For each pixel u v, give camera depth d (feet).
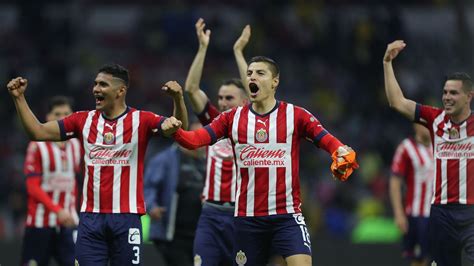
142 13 242.99
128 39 236.63
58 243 104.94
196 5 241.96
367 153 201.67
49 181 104.37
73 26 235.81
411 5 244.22
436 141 86.12
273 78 77.05
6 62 224.53
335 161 72.43
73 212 105.91
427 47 233.35
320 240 145.79
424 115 86.43
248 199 76.54
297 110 76.79
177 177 107.65
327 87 222.28
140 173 77.56
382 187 191.52
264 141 76.13
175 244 108.17
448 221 85.35
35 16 233.14
